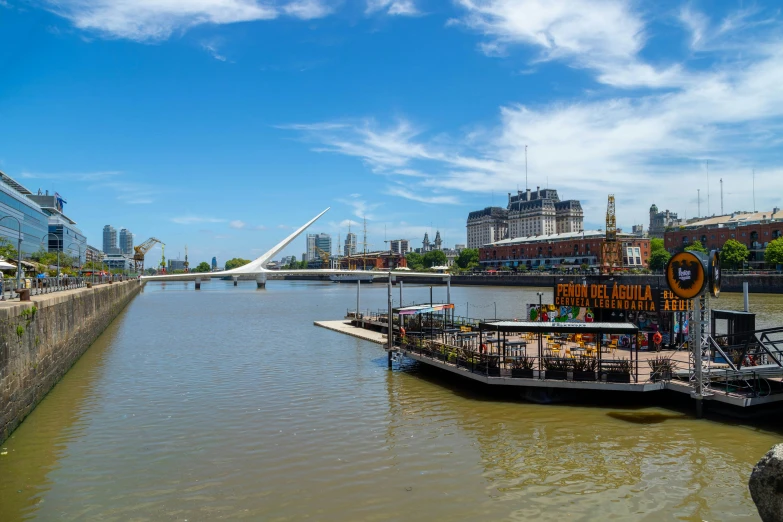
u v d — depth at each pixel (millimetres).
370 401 28438
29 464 19562
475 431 23203
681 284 24531
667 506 16312
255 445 21594
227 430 23531
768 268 142000
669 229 195875
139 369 37375
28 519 15578
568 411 25797
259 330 62000
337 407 27297
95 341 52156
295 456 20391
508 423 24203
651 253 188250
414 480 18188
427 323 47062
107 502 16625
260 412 26375
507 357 29016
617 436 22281
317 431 23375
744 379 24828
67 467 19281
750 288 114125
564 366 27016
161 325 68625
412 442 21906
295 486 17734
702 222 184625
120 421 24812
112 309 74062
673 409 25781
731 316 31438
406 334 40312
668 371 26172
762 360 27984
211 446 21484
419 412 26219
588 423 23969
